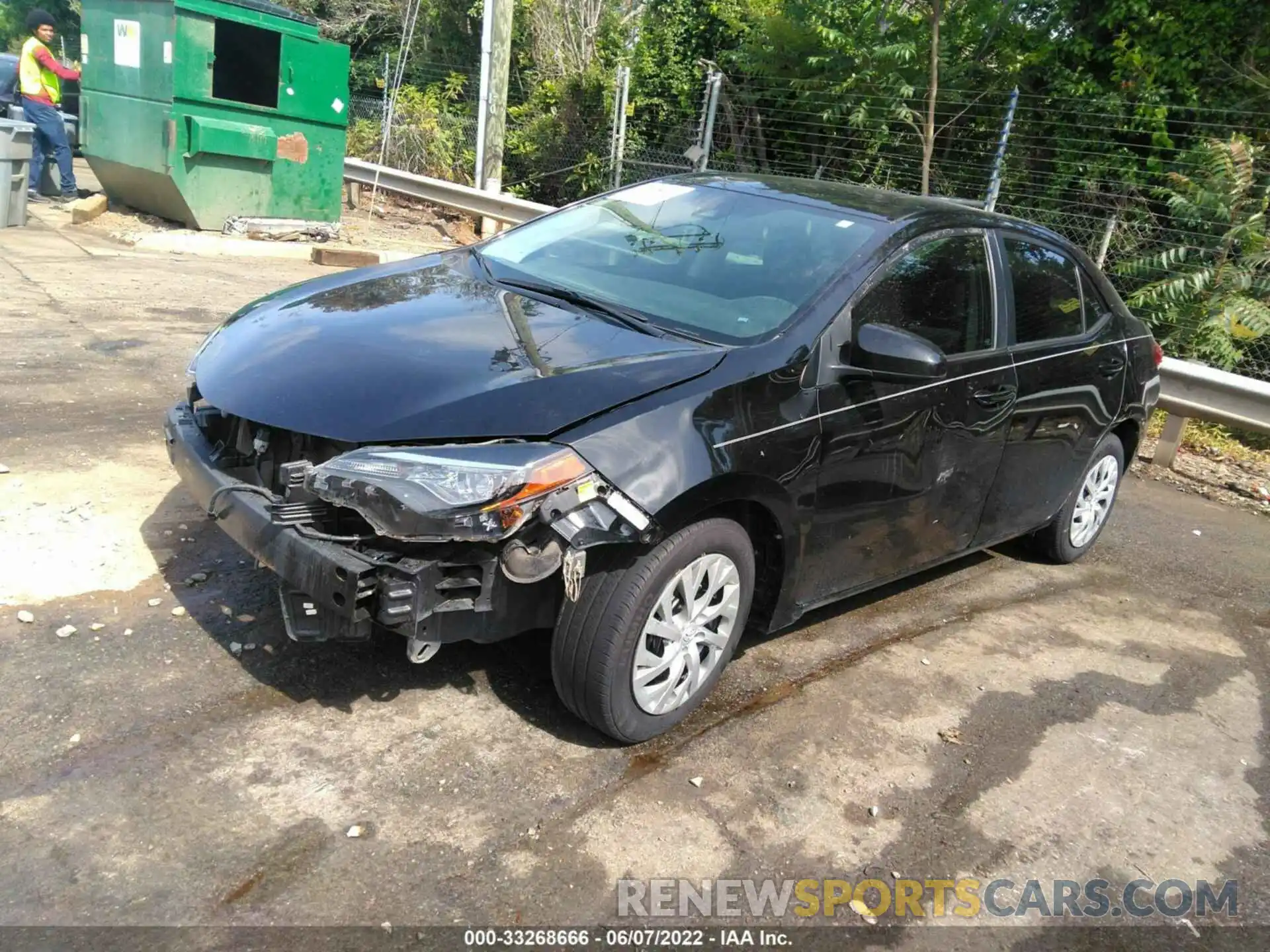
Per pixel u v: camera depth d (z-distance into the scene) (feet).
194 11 31.07
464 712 10.57
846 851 9.41
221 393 10.18
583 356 10.26
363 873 8.33
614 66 48.21
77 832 8.34
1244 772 11.64
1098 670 13.57
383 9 70.28
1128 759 11.56
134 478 14.93
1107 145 36.04
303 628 9.31
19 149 31.63
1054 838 10.02
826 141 39.50
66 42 87.15
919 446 12.17
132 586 12.04
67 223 33.91
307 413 9.44
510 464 8.70
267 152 34.12
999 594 15.67
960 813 10.18
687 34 45.88
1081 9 37.01
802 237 12.46
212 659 10.87
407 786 9.39
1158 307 29.55
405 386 9.54
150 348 21.36
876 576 12.80
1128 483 22.58
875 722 11.54
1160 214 34.37
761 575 11.46
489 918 8.07
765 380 10.43
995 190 33.35
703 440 9.69
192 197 33.19
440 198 41.75
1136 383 16.56
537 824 9.14
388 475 8.69
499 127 41.88
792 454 10.48
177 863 8.18
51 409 17.13
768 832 9.49
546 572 8.80
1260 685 13.82
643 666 9.90
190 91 31.81
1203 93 35.76
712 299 11.69
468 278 12.76
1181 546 18.92
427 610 8.80
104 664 10.53
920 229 12.75
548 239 13.98
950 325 12.79
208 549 13.10
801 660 12.69
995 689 12.69
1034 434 14.28
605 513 9.00
